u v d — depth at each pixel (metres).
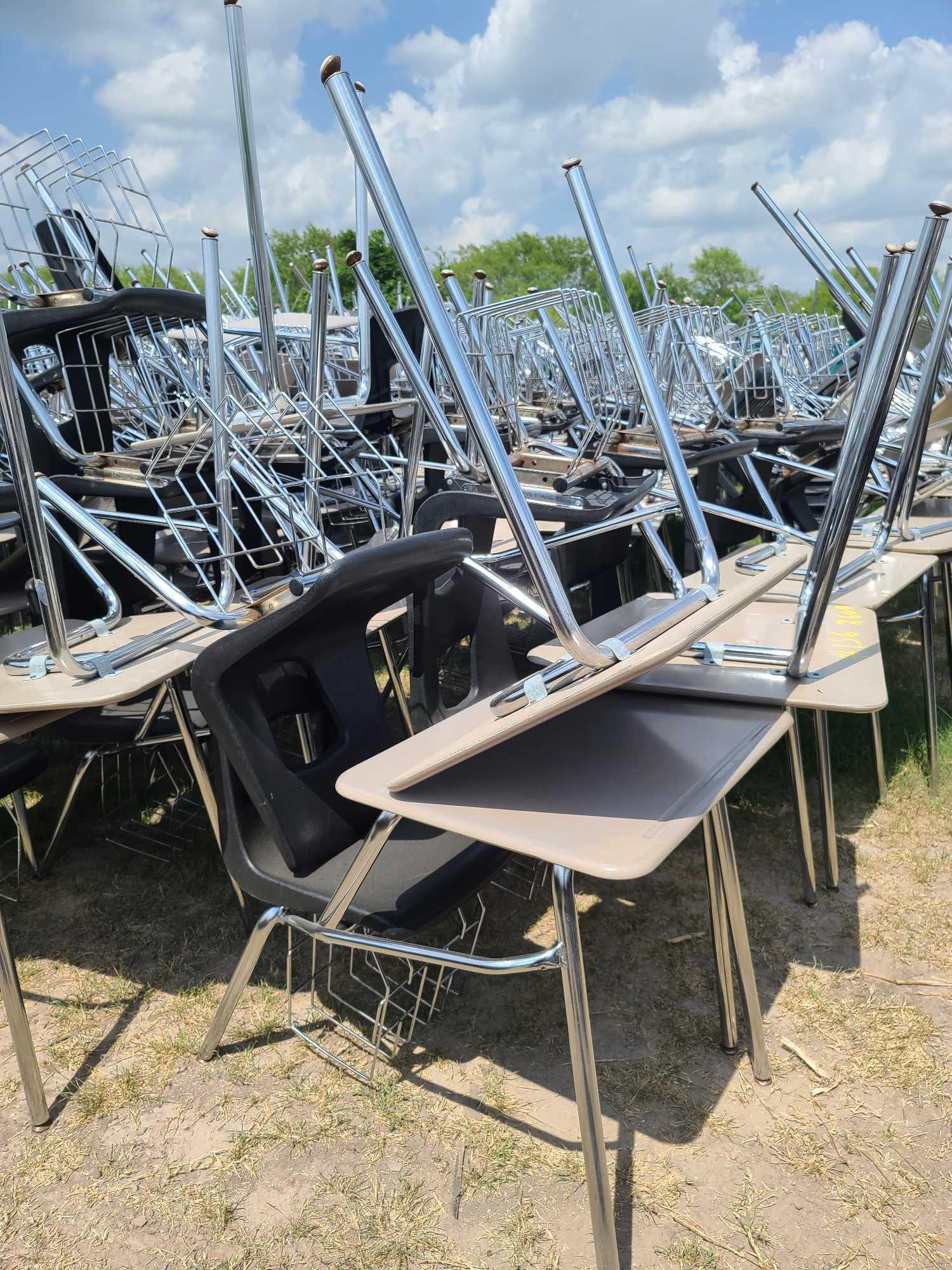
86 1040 1.70
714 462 3.01
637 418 3.07
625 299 1.54
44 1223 1.33
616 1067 1.59
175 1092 1.57
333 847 1.45
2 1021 1.76
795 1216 1.30
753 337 3.88
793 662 1.46
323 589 1.22
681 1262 1.23
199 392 2.19
